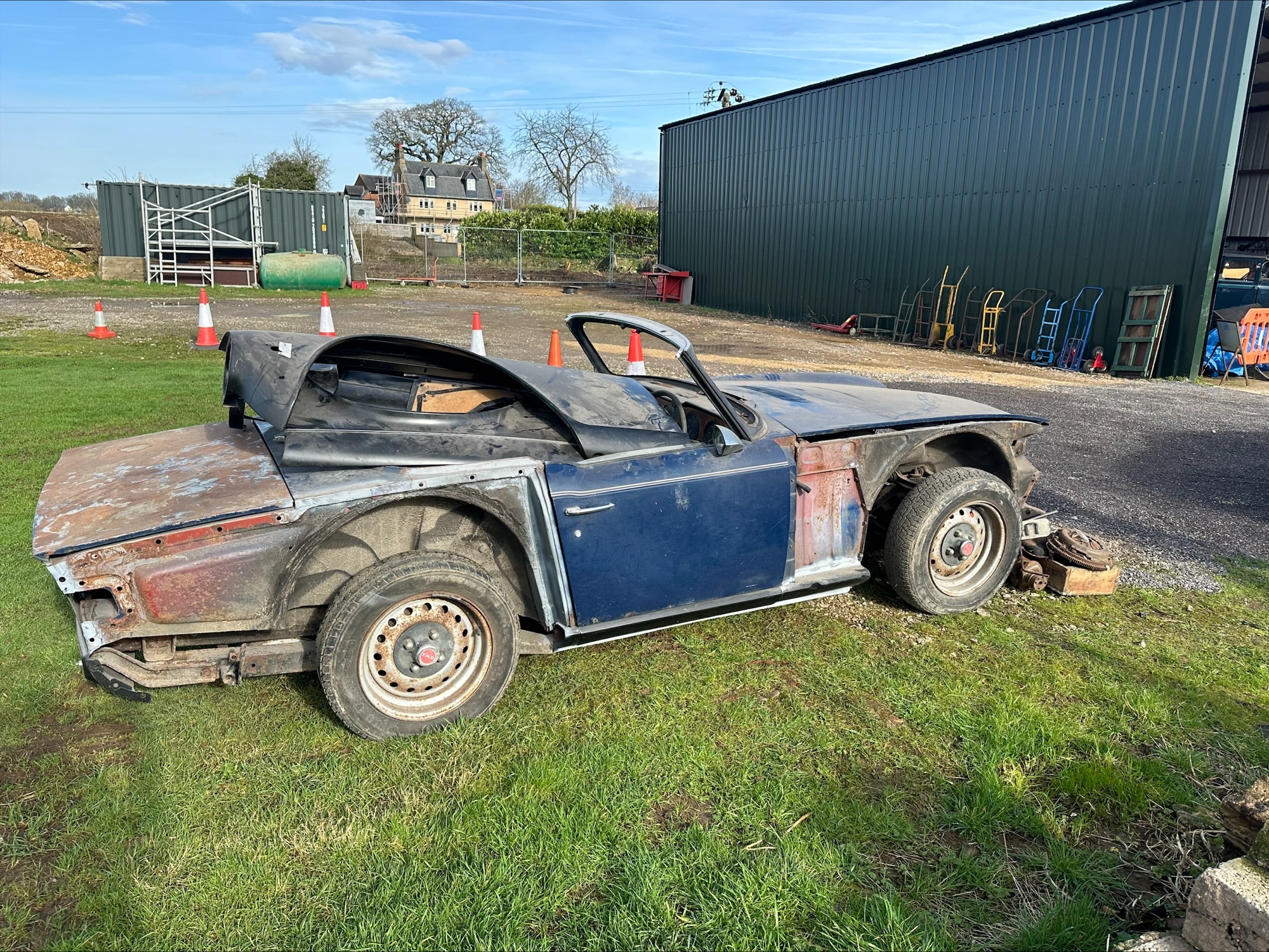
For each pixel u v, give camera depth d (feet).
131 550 9.13
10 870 7.99
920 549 13.58
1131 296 47.96
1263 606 14.93
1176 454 27.09
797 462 12.66
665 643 13.03
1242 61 42.22
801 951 7.18
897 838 8.65
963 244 59.72
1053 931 7.40
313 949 7.13
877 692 11.59
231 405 12.03
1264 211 86.33
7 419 24.64
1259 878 6.52
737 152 85.05
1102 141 49.52
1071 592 15.10
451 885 7.80
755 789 9.37
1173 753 10.18
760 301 83.46
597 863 8.15
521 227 133.28
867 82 67.21
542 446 10.95
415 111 254.68
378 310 66.39
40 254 88.74
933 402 14.98
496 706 11.06
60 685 11.19
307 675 11.84
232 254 89.10
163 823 8.63
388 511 10.66
